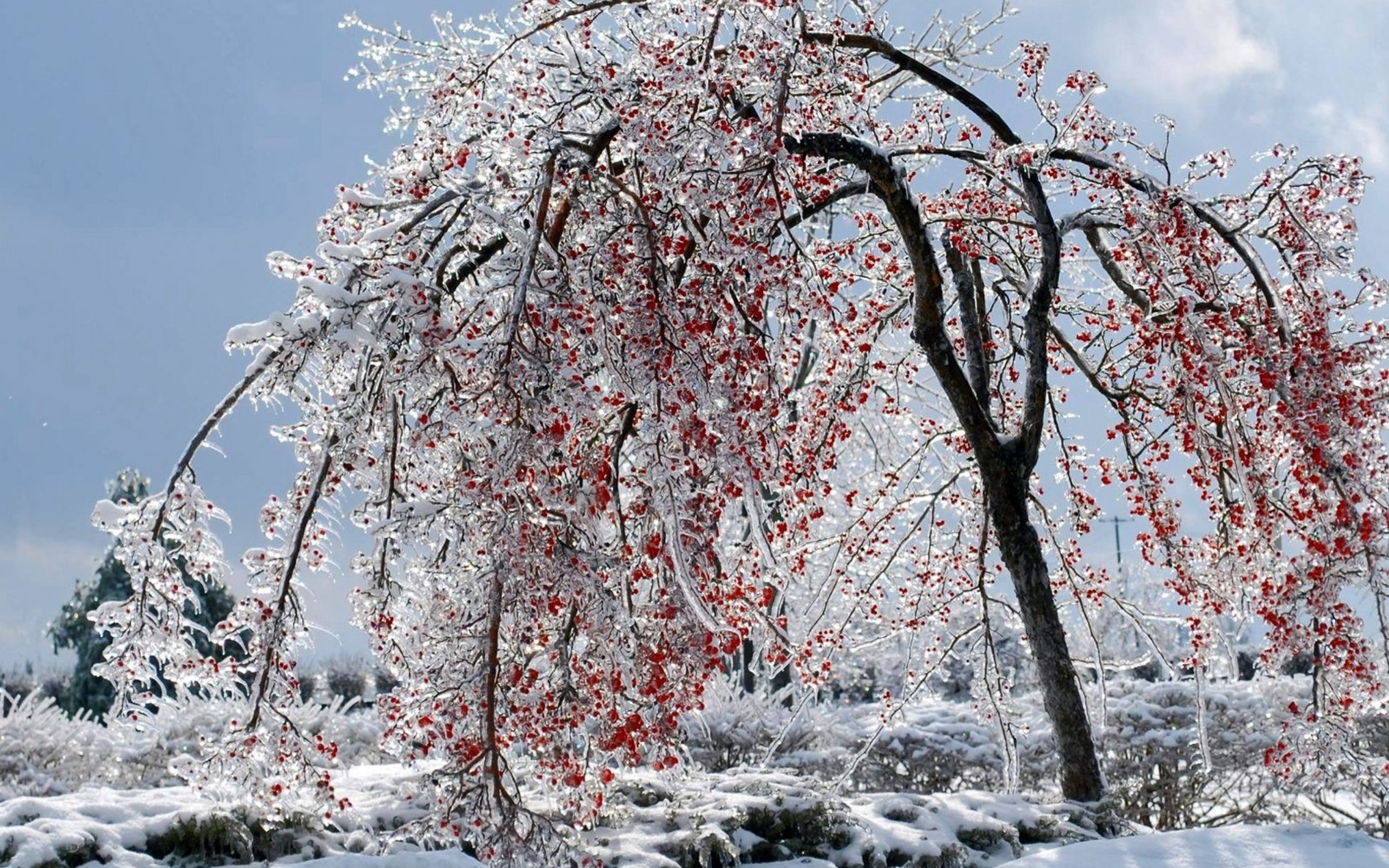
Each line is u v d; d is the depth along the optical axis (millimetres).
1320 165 8109
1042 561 8602
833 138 7719
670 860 6000
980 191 10258
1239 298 8945
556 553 5379
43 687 23125
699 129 6109
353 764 9398
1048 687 8445
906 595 10328
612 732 5734
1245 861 4539
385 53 9641
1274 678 11047
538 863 5320
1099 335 10344
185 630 6098
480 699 5535
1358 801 10125
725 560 7910
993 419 10758
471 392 5484
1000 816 7367
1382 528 6934
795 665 9789
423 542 5598
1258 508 8070
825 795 7113
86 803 5969
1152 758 10789
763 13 6641
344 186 6090
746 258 5820
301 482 6035
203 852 5809
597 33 7801
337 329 5305
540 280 5695
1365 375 7566
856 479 13312
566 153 6184
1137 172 8109
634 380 5512
